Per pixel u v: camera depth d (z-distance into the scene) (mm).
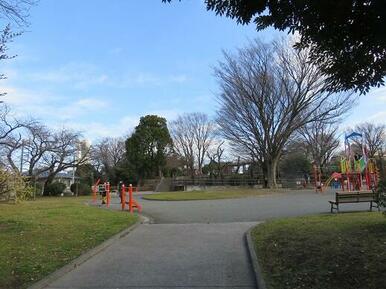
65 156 53750
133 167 69125
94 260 9727
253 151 45188
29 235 12148
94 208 22109
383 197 11195
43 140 50375
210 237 12555
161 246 11352
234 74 43094
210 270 8711
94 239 11820
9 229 13172
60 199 38500
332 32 6016
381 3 5312
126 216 17234
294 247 9562
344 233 10375
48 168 52781
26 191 16281
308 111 44344
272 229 12336
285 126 41469
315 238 10125
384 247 8586
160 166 69375
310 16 5871
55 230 13180
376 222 11625
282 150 45469
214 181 57594
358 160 38219
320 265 7957
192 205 23688
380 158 57625
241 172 67688
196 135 74938
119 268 8984
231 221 16266
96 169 72000
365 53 6168
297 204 22562
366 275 7121
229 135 45906
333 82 6906
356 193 16406
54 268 8617
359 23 5777
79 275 8430
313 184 52969
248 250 10453
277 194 33188
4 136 41969
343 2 5480
